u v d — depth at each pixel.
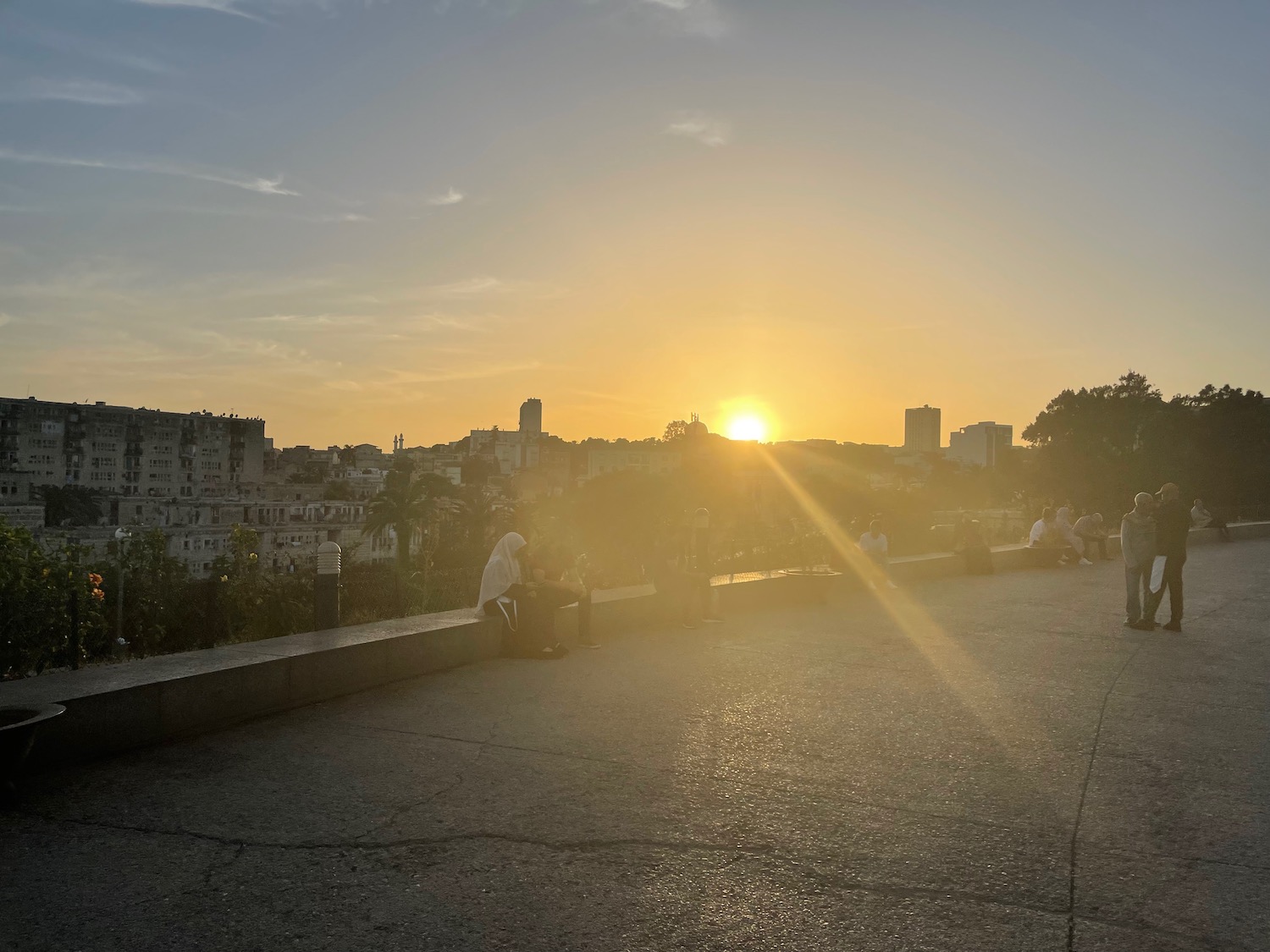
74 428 158.12
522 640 10.55
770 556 19.31
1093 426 70.31
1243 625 13.82
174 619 11.23
